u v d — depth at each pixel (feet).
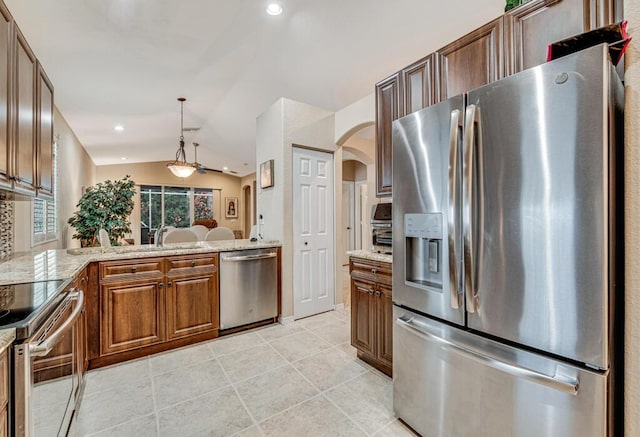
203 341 9.14
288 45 9.67
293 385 6.75
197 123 17.75
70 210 16.74
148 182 29.78
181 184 31.50
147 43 9.26
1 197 7.25
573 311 3.34
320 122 11.93
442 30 8.71
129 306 7.90
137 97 13.23
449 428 4.63
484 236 4.09
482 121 4.12
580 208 3.27
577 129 3.28
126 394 6.41
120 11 7.72
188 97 13.67
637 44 2.97
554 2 4.53
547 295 3.52
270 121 11.66
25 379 3.17
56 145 13.66
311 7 7.95
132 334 7.93
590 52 3.19
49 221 12.93
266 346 8.81
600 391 3.19
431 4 7.61
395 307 5.67
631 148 3.03
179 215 31.68
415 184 5.17
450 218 4.45
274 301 10.65
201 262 9.06
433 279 5.16
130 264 7.94
